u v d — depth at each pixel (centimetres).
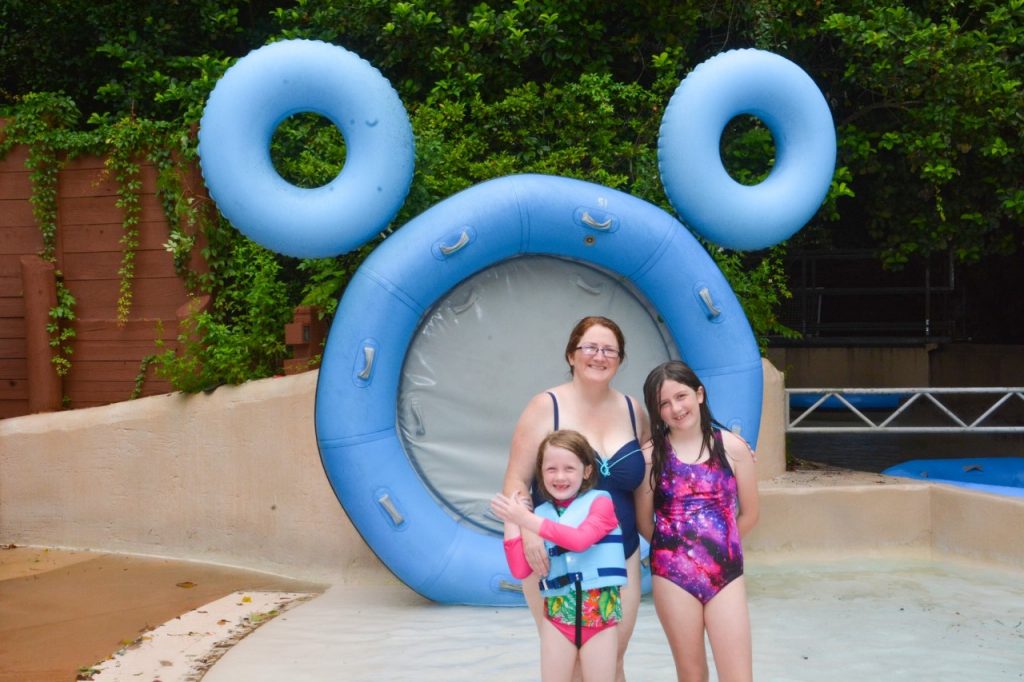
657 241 619
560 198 611
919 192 956
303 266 780
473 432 633
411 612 600
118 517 756
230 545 729
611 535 364
